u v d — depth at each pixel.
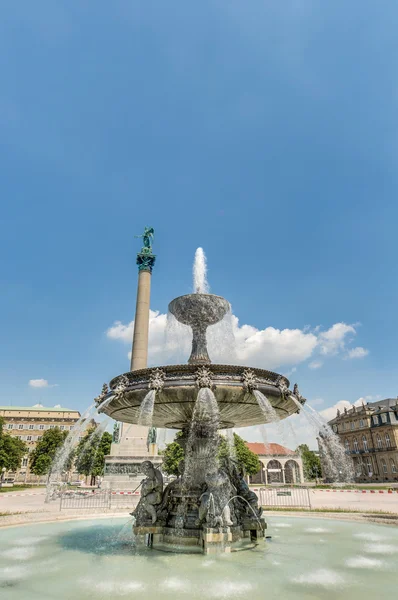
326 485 54.31
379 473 86.56
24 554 7.81
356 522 12.94
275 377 8.73
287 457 81.75
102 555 7.68
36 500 27.69
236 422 10.12
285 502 23.59
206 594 5.17
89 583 5.68
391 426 85.75
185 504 8.73
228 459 10.18
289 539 9.49
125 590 5.34
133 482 35.34
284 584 5.57
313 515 14.36
